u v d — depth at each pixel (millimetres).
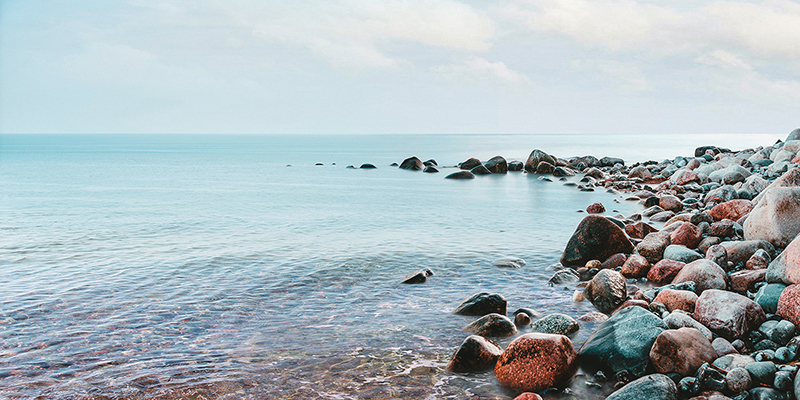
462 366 7043
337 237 16922
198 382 6660
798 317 7059
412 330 8617
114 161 72688
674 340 6332
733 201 15312
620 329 7109
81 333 8391
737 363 6152
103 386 6543
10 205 25719
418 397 6320
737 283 9250
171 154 97500
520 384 6480
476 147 127875
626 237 13109
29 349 7723
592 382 6605
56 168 57312
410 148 124750
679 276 10016
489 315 8586
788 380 5613
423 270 12336
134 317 9172
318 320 9109
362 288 11133
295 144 175875
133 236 17109
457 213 22562
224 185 36938
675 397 5699
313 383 6664
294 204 25984
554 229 18484
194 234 17500
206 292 10742
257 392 6418
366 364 7250
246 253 14391
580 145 128375
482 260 13680
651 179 36406
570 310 9750
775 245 10953
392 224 19656
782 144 35938
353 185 36656
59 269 12570
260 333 8453
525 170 49219
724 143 110688
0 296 10336
